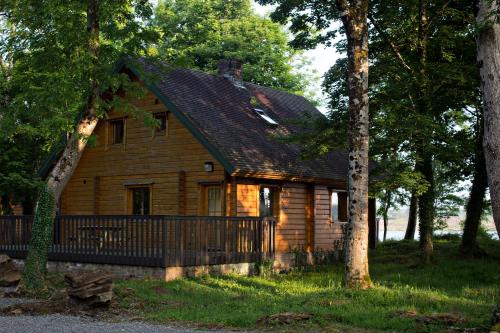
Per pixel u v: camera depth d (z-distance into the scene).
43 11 15.55
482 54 10.23
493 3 10.07
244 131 22.05
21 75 17.12
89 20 15.70
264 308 12.15
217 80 25.78
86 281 12.44
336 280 17.86
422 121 17.47
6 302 13.71
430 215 19.84
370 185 18.81
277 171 20.38
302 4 21.08
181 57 17.19
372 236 27.22
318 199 23.19
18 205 29.75
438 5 19.58
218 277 17.20
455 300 12.76
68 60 15.80
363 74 14.32
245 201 20.09
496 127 9.95
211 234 17.67
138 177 22.44
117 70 21.97
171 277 16.30
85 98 16.02
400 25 20.09
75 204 24.42
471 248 21.94
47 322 10.88
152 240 16.52
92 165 23.98
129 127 22.91
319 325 10.34
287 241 21.73
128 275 17.05
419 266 19.33
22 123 24.20
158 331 9.93
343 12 14.50
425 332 9.66
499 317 9.41
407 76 18.95
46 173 24.42
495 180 9.94
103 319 11.41
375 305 12.04
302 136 19.84
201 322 10.88
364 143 14.21
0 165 25.70
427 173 19.89
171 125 21.53
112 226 17.61
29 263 15.02
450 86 19.89
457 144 19.09
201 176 20.53
